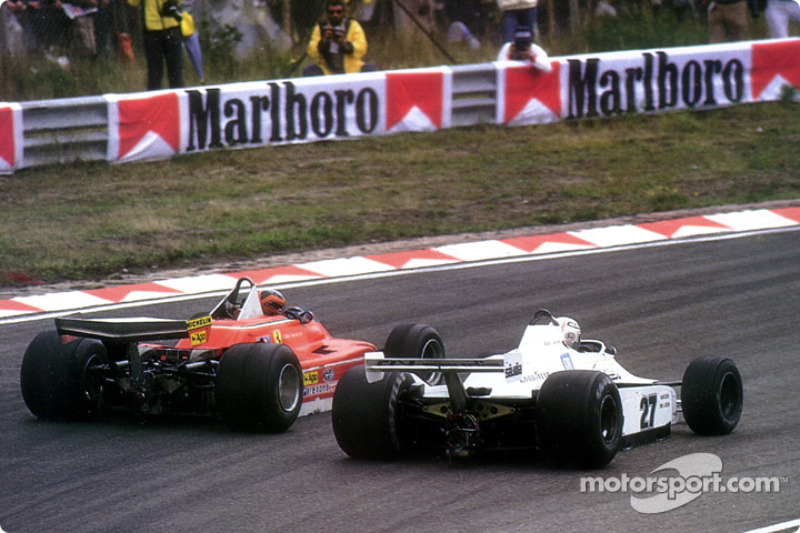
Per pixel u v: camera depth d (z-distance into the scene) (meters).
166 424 33.69
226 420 32.09
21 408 35.72
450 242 60.81
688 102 87.44
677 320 46.84
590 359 31.48
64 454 30.66
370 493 26.61
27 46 76.56
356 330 45.75
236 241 59.94
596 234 62.22
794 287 51.62
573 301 49.91
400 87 78.62
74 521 25.41
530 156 77.25
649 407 30.69
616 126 84.00
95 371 33.62
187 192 67.88
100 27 78.38
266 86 74.75
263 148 75.25
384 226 63.50
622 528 23.89
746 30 95.50
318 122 76.62
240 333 33.69
